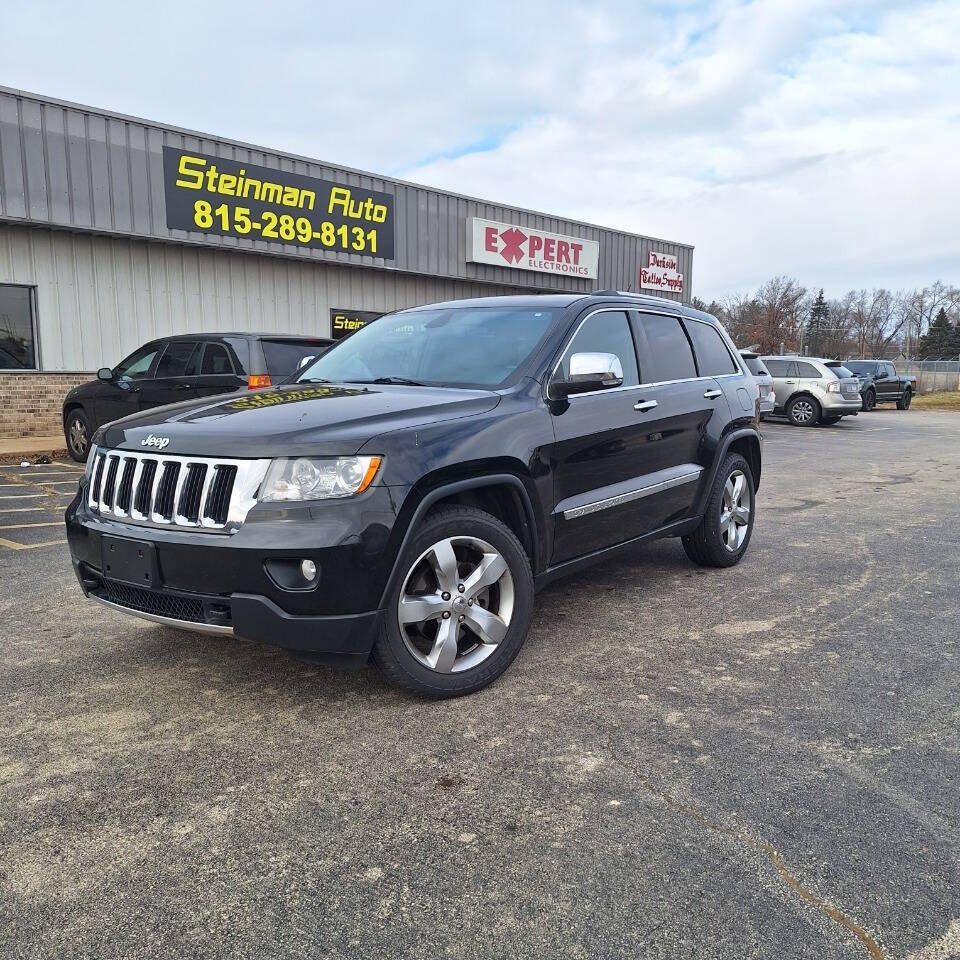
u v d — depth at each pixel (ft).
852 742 9.71
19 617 14.21
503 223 63.00
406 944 6.31
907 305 352.69
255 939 6.37
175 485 10.03
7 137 38.14
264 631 9.41
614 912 6.67
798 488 31.32
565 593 16.03
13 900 6.80
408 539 9.95
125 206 42.42
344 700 10.81
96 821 7.97
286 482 9.46
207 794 8.47
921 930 6.46
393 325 15.52
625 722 10.21
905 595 16.06
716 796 8.46
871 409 96.94
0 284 40.81
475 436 10.88
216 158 45.68
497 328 13.85
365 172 53.11
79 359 43.70
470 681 10.90
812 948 6.26
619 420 13.71
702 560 17.79
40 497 26.66
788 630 13.85
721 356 18.45
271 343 28.76
